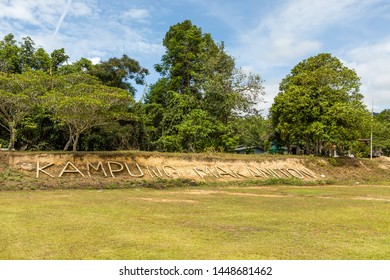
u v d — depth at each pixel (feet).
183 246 27.63
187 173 87.97
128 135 116.26
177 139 117.39
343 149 175.11
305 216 41.93
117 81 129.90
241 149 163.53
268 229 34.42
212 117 121.08
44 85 87.20
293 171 101.50
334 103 113.09
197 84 129.39
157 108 137.59
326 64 123.85
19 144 107.96
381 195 67.56
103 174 79.00
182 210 45.60
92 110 77.77
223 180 88.89
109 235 30.78
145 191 70.64
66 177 75.31
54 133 106.42
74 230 32.50
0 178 69.31
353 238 31.12
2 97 78.33
